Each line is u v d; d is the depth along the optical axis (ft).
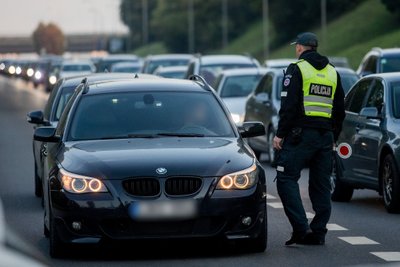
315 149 95.09
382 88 128.98
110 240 85.81
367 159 126.52
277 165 95.40
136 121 96.27
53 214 87.81
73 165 88.17
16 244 38.55
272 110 191.42
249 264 84.43
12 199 138.10
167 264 84.53
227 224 86.33
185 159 87.71
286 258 87.71
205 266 83.56
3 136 275.39
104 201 85.56
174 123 96.27
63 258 88.17
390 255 89.92
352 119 131.85
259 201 87.71
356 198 139.23
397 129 121.90
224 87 232.94
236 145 92.43
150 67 419.74
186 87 100.94
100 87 100.78
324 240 96.12
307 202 132.57
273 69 202.08
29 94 607.37
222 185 86.43
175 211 85.20
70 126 96.43
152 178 86.07
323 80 95.30
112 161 87.76
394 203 120.06
